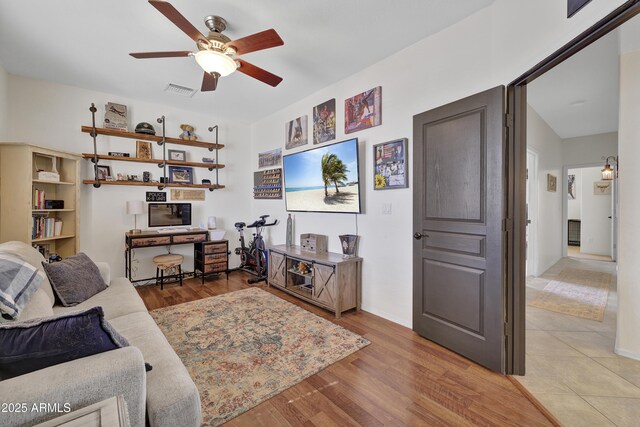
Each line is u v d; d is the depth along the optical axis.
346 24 2.39
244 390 1.80
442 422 1.56
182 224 4.52
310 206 3.77
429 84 2.57
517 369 2.00
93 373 0.97
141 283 4.16
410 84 2.73
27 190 2.90
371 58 2.95
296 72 3.24
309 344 2.38
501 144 1.97
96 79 3.42
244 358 2.16
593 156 5.61
